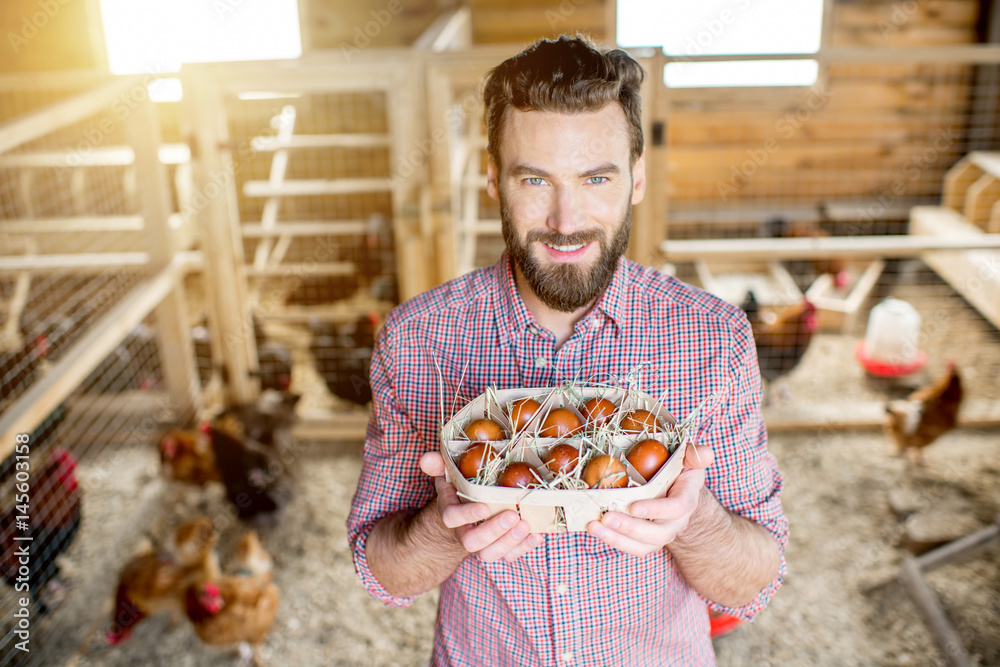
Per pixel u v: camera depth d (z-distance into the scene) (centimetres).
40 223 389
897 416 335
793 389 404
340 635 271
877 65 508
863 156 528
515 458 91
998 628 264
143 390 383
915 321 388
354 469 357
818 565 293
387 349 115
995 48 296
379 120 474
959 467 348
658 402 95
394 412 115
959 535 302
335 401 403
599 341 110
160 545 310
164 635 271
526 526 84
